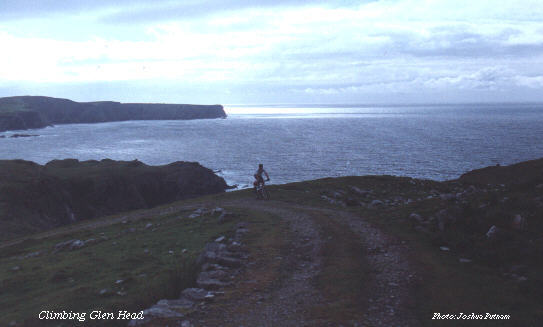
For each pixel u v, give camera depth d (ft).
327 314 25.39
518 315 23.93
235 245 45.80
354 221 57.52
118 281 40.09
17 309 35.63
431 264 35.47
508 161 338.34
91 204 253.65
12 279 47.98
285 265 38.24
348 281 31.81
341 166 351.67
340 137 647.97
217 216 75.72
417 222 50.52
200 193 299.38
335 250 42.16
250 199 97.50
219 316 25.81
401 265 35.63
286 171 339.77
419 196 97.66
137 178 288.92
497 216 45.57
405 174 297.53
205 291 31.17
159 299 31.14
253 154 471.21
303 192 101.24
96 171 281.13
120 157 485.15
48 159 484.33
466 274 32.32
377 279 32.22
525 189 61.11
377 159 380.78
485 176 149.18
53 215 206.59
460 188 114.42
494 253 35.96
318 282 32.37
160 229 71.51
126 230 76.69
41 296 39.73
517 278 30.71
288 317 25.29
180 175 304.50
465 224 45.75
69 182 254.27
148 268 44.83
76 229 98.63
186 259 46.19
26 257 67.87
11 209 173.27
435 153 406.62
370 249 41.60
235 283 33.35
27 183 206.90
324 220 60.08
